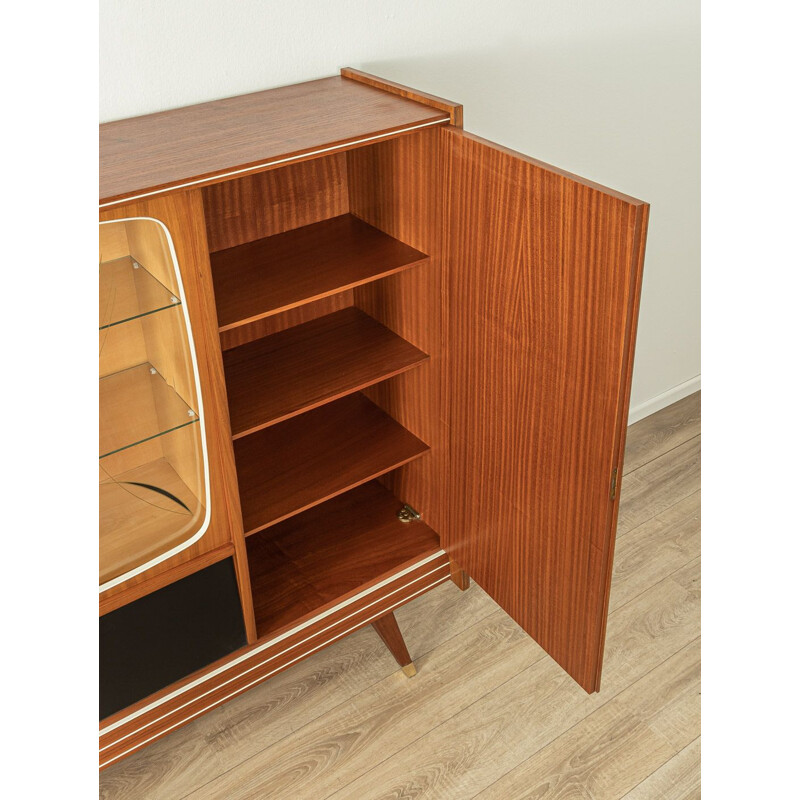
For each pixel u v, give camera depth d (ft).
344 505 6.94
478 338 5.28
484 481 5.78
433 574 6.61
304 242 5.69
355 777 5.93
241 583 5.49
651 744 6.06
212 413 4.80
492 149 4.56
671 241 8.59
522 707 6.35
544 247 4.47
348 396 6.91
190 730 6.27
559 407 4.81
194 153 4.41
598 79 7.03
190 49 5.05
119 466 4.78
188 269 4.30
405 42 5.83
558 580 5.40
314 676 6.64
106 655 5.12
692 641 6.83
